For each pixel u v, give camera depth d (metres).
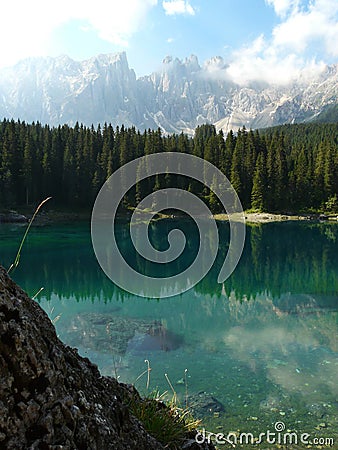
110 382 2.94
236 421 8.06
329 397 9.11
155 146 64.75
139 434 2.58
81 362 2.60
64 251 32.12
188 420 3.49
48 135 71.25
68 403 1.91
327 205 69.12
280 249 35.84
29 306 2.30
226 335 13.56
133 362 11.20
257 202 65.88
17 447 1.63
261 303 17.89
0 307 1.89
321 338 13.21
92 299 18.44
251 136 75.81
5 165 59.81
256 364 11.04
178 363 11.11
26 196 61.84
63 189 64.44
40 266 26.39
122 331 13.86
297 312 16.39
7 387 1.71
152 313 16.19
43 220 55.31
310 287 21.14
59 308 16.75
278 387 9.61
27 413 1.73
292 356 11.62
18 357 1.80
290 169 76.38
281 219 63.31
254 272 25.77
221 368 10.78
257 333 13.76
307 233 47.69
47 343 2.11
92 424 2.05
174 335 13.49
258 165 66.62
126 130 78.56
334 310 16.66
